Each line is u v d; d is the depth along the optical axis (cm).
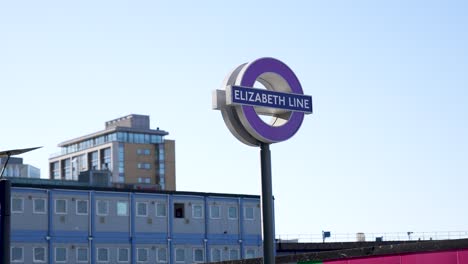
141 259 9162
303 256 2673
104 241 8931
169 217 9425
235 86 2361
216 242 9681
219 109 2416
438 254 2259
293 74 2522
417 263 2309
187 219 9556
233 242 9812
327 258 2589
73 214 8775
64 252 8644
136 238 9156
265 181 2444
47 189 8631
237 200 9944
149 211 9319
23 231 8400
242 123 2392
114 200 9094
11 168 18325
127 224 9150
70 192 8794
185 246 9481
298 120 2520
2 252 2753
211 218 9719
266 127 2423
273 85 2523
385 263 2392
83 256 8769
